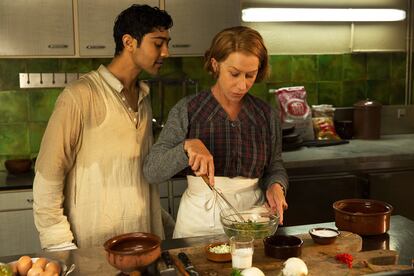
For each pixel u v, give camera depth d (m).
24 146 3.48
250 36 1.65
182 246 1.59
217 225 1.80
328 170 3.22
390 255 1.48
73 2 3.08
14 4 3.01
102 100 1.77
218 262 1.44
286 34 3.74
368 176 3.22
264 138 1.86
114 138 1.79
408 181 3.28
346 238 1.62
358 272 1.37
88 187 1.78
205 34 3.31
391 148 3.51
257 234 1.55
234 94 1.70
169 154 1.67
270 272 1.39
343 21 3.76
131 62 1.79
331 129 3.83
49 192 1.69
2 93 3.40
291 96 3.75
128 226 1.83
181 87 3.68
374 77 4.02
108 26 3.14
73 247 1.70
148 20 1.71
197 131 1.80
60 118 1.68
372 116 3.86
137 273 1.32
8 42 3.03
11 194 2.96
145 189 1.89
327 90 3.95
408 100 4.11
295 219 3.17
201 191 1.82
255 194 1.85
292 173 3.17
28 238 3.01
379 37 3.88
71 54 3.12
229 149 1.80
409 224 1.83
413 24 3.91
